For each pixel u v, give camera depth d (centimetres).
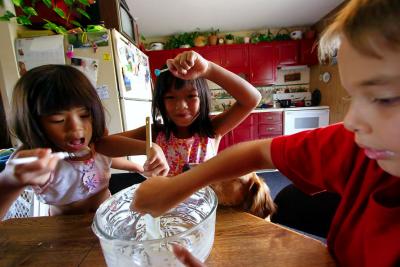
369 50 20
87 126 71
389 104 21
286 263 41
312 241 47
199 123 100
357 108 23
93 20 189
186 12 280
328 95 326
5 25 147
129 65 180
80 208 84
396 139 22
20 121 69
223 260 43
